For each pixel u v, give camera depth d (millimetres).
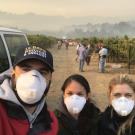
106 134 1339
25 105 884
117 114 1341
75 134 1295
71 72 8734
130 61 9578
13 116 870
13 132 865
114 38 16438
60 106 1325
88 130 1326
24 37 3291
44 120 920
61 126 1288
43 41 18203
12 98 875
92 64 11125
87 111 1346
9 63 2637
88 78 7508
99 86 6270
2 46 2580
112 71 9008
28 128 880
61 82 6648
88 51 10641
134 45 9836
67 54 17750
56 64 11117
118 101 1318
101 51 8773
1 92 881
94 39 19109
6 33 2756
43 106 926
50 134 926
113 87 1342
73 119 1304
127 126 1309
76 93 1319
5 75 940
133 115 1318
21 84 872
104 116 1357
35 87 876
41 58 898
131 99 1322
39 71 908
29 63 903
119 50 11016
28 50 908
